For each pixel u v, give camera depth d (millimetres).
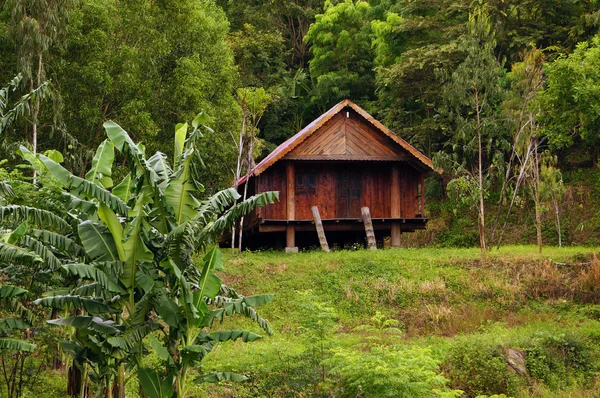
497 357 18141
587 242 38031
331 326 16375
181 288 13477
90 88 29328
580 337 19969
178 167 14383
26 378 15914
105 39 29500
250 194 33469
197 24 33906
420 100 46062
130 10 31094
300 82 55406
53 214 13328
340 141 30562
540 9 43719
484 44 33281
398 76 43875
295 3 61156
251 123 33125
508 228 42031
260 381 16516
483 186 32594
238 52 54000
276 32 56969
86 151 28062
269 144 53906
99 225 13297
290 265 26375
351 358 14398
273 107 54156
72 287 14117
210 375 13625
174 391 13656
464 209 44938
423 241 44062
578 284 24391
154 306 13211
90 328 13180
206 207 13852
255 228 31906
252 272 25812
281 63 56750
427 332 21688
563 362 19031
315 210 30359
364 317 22922
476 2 42688
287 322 22406
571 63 26328
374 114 52531
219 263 13539
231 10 58344
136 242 13070
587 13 43281
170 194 13688
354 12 54344
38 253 12555
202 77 33375
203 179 36281
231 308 13898
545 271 25438
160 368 16453
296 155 30141
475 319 22156
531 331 20578
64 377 16812
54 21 25391
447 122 42625
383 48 49062
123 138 13195
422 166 31234
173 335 13672
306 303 16219
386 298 23922
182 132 14961
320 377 15977
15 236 11984
